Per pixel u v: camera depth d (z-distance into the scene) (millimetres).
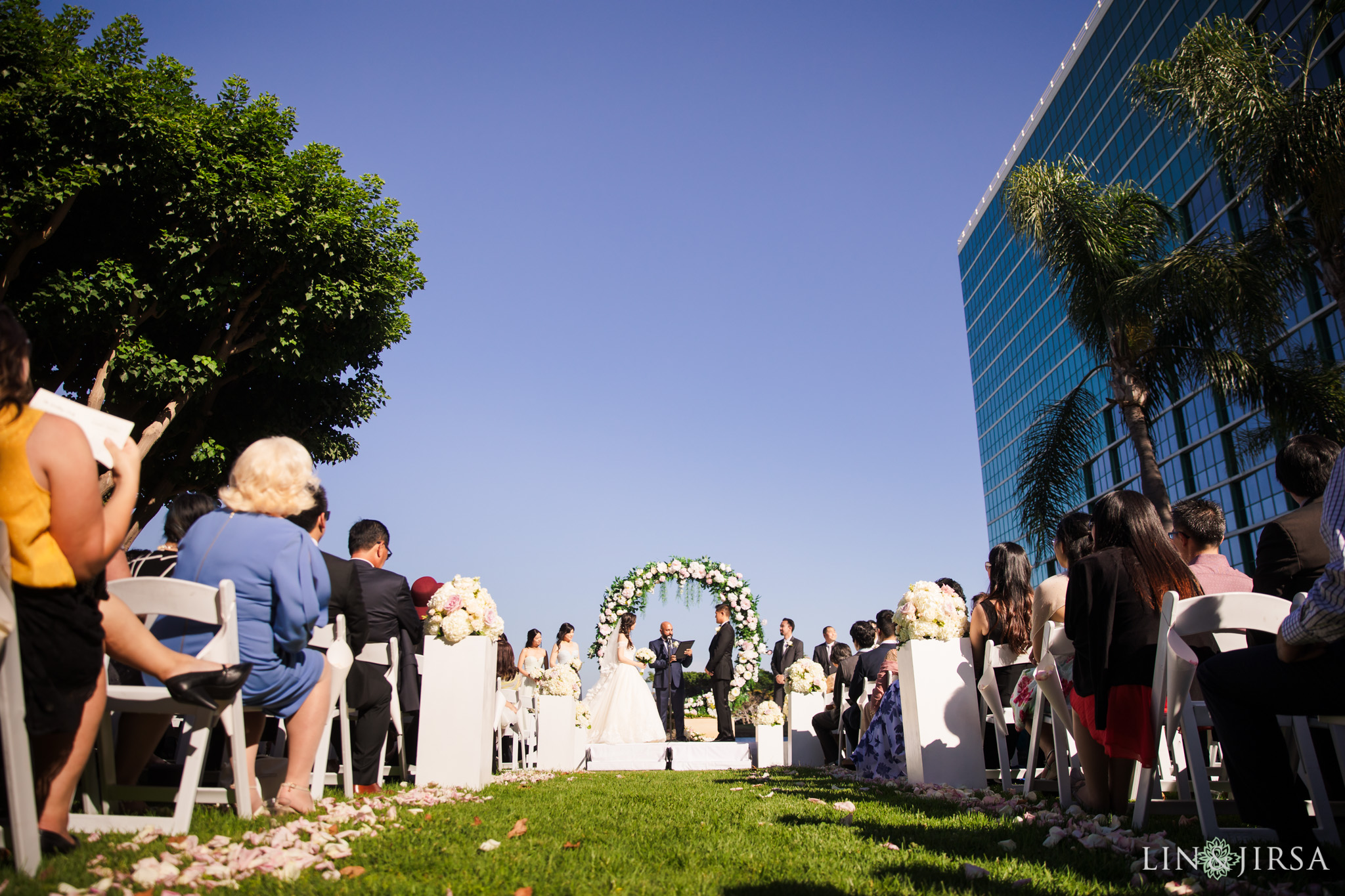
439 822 3789
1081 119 52969
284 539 3578
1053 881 2586
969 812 4289
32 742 2602
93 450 2607
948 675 5922
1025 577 5977
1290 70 13641
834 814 4238
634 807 4664
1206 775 3174
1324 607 2408
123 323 13781
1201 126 12984
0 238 12578
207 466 15602
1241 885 2500
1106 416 49906
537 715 11172
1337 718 3051
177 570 3605
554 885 2449
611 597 17547
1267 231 13688
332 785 5152
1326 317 32156
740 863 2875
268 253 14930
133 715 3633
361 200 16062
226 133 15055
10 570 2264
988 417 72125
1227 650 3604
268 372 16734
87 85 13148
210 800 3717
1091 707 3826
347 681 5398
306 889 2295
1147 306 13914
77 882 2221
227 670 3107
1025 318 63469
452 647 6234
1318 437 4016
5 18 13344
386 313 16750
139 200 14195
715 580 17422
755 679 16719
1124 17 47406
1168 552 3760
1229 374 13664
